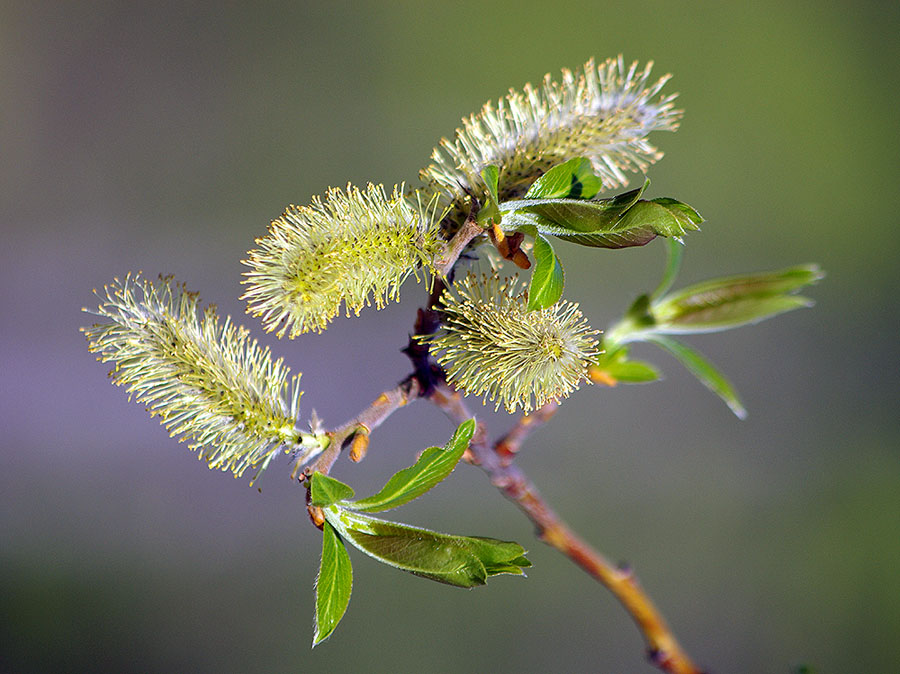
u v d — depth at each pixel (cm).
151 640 106
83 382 118
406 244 53
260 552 109
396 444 109
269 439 53
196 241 125
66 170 125
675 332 59
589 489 110
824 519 112
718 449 114
